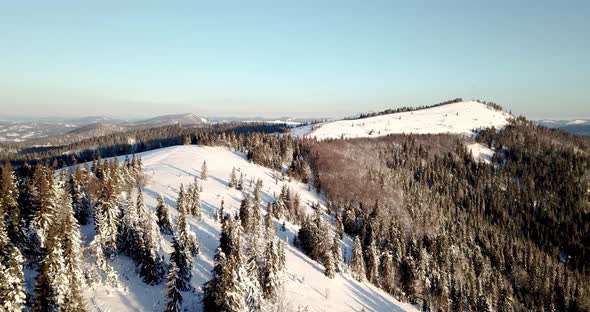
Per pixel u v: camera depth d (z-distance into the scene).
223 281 47.34
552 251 166.25
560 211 198.00
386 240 120.56
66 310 41.06
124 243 64.31
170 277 49.41
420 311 96.88
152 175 134.50
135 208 65.19
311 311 68.19
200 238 83.50
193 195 97.69
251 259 64.06
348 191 168.12
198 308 54.62
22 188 69.31
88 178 87.38
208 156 174.25
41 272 41.09
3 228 48.03
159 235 65.56
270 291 63.69
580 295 127.44
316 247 96.50
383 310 84.12
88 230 72.00
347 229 135.88
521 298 128.88
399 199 168.38
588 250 165.25
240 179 138.12
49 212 55.19
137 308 51.62
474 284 113.06
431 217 160.88
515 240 164.88
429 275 107.94
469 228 168.62
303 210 134.62
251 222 86.44
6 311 37.88
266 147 195.62
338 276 91.25
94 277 53.84
